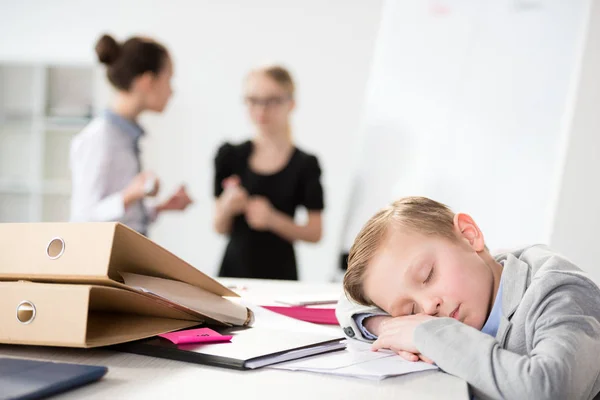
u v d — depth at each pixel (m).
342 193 4.44
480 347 0.69
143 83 2.63
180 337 0.71
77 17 4.85
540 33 3.36
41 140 4.64
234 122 4.62
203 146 4.62
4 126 4.75
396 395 0.57
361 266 0.90
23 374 0.54
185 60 4.68
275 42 4.58
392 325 0.79
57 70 4.81
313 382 0.60
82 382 0.55
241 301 1.10
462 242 0.87
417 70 3.59
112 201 2.54
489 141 3.36
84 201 2.56
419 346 0.72
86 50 4.83
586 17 2.51
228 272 3.64
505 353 0.68
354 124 4.47
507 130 3.33
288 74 3.75
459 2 3.55
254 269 3.60
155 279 0.77
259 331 0.80
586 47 2.42
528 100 3.32
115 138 2.60
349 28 4.50
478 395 0.68
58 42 4.87
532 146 3.26
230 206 3.61
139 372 0.62
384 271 0.86
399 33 3.66
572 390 0.66
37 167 4.67
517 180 3.25
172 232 4.58
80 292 0.62
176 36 4.70
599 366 0.73
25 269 0.68
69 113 4.60
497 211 3.26
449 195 3.38
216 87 4.64
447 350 0.69
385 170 3.57
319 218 3.69
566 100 3.25
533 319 0.75
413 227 0.87
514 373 0.65
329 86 4.50
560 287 0.77
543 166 3.21
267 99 3.67
